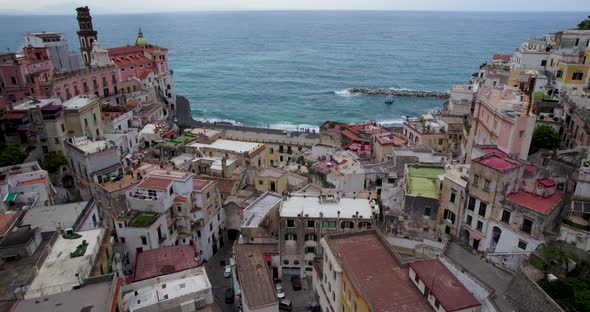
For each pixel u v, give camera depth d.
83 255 44.00
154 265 51.78
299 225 63.94
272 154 121.69
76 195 83.06
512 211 54.69
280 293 61.97
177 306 44.31
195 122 157.88
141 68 164.12
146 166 84.81
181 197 70.75
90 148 81.38
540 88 97.62
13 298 37.69
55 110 83.50
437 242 63.56
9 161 75.75
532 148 75.94
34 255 44.12
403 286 45.09
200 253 75.12
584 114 73.56
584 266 44.19
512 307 42.62
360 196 74.94
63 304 35.84
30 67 109.88
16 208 59.53
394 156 87.88
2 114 83.31
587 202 53.59
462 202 60.03
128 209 68.69
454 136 107.69
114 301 36.69
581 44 106.06
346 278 47.41
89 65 146.88
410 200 63.88
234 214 81.88
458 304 39.66
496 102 78.19
